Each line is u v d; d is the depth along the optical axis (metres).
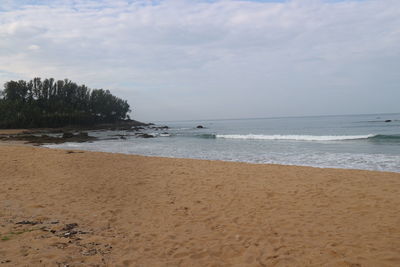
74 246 4.43
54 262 3.83
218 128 73.00
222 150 22.84
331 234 4.99
